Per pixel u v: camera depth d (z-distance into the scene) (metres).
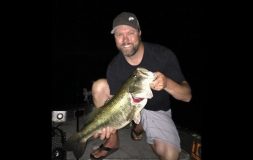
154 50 1.21
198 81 4.73
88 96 1.81
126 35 1.13
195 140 1.28
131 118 1.12
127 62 1.23
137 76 1.07
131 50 1.15
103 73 6.02
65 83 3.77
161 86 1.04
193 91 3.98
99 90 1.33
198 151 1.24
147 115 1.23
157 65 1.20
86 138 1.19
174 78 1.21
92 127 1.17
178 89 1.12
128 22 1.12
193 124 2.58
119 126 1.15
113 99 1.14
